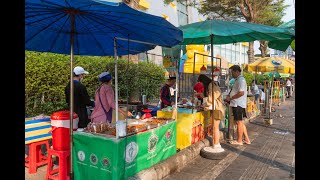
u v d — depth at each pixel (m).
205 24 5.19
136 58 10.56
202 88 6.89
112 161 3.67
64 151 4.11
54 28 3.91
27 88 5.97
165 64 5.88
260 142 7.10
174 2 19.50
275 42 6.56
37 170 4.68
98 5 2.71
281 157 5.78
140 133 4.15
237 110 6.62
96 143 3.81
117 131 3.68
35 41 4.35
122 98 9.42
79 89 4.89
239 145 6.70
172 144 5.17
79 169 4.02
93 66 8.05
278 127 9.35
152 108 7.80
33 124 4.56
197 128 6.16
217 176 4.65
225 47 30.58
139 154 4.14
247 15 16.94
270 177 4.64
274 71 12.70
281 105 17.30
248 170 4.96
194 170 4.91
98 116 4.59
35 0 2.64
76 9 2.93
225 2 16.64
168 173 4.59
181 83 11.17
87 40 4.76
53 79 6.49
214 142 5.82
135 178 3.87
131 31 3.64
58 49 4.90
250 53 20.80
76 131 4.02
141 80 10.39
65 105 6.75
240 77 6.55
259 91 13.96
